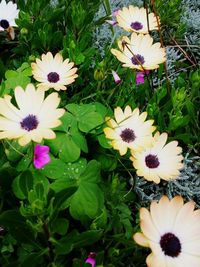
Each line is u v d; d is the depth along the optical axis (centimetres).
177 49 45
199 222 23
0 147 28
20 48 38
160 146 28
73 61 35
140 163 26
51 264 24
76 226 29
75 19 37
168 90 35
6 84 32
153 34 44
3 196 27
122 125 28
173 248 22
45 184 27
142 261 27
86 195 27
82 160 29
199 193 32
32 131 24
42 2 39
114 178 27
